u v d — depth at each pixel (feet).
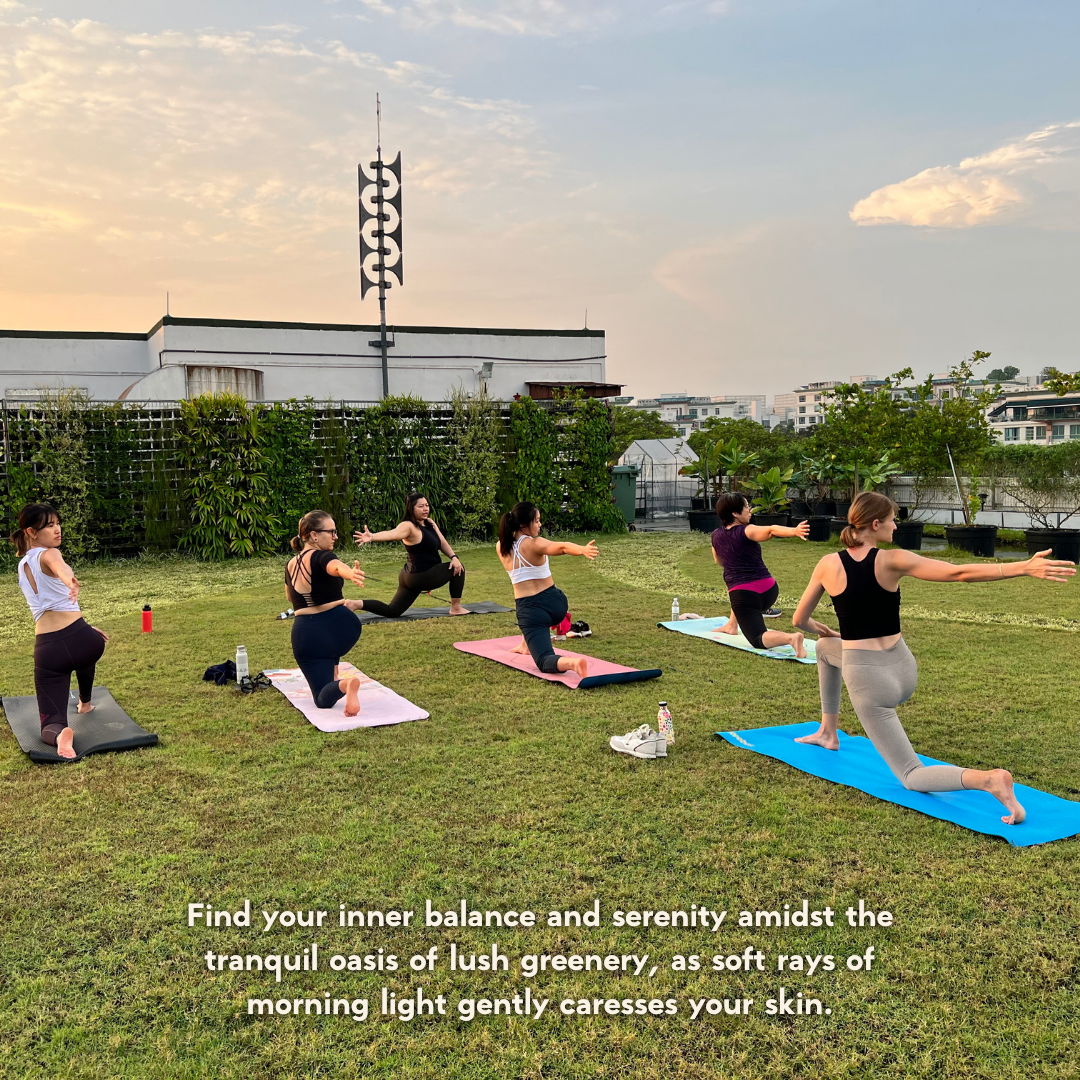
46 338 78.43
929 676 22.02
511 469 60.18
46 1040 8.57
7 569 45.68
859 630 13.96
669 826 13.26
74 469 47.65
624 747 16.55
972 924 10.43
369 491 55.21
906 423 55.42
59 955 10.02
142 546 50.37
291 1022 8.86
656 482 90.27
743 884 11.46
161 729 18.57
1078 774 15.26
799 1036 8.55
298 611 19.54
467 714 19.39
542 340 89.51
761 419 475.72
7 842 13.00
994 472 56.59
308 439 52.65
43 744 17.29
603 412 62.90
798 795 14.46
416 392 80.48
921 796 14.25
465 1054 8.39
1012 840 12.46
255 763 16.38
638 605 34.19
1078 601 32.89
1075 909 10.70
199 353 74.64
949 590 35.88
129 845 12.86
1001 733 17.52
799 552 50.01
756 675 22.68
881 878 11.56
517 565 22.71
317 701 19.25
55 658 17.06
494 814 13.80
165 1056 8.35
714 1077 8.02
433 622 30.91
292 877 11.81
